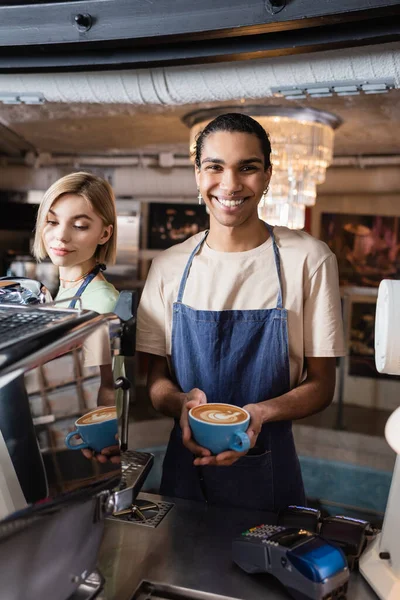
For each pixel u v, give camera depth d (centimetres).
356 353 704
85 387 95
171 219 741
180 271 170
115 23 172
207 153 150
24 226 685
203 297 167
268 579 110
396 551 106
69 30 176
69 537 96
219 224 163
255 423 126
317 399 158
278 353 162
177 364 171
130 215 702
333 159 649
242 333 163
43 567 91
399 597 102
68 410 92
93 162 685
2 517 90
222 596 105
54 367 90
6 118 507
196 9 163
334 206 714
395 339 110
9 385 86
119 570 113
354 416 650
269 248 166
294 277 163
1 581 85
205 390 168
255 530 114
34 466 90
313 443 534
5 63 200
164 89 228
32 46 183
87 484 96
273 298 163
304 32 172
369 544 119
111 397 99
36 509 86
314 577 96
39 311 104
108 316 100
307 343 166
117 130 554
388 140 571
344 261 716
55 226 168
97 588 105
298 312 163
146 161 678
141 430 542
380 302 118
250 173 151
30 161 671
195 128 500
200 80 224
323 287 162
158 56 188
